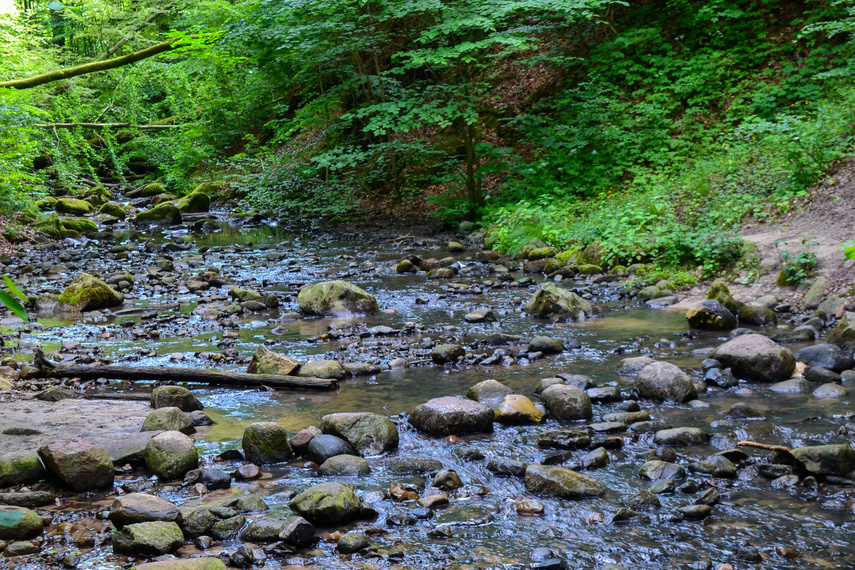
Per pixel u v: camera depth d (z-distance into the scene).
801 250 8.70
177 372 6.16
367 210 18.77
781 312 7.91
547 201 14.15
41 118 24.50
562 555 3.26
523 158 16.59
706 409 5.20
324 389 5.98
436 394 5.75
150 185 26.20
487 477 4.22
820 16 13.70
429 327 8.03
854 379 5.68
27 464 4.21
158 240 16.88
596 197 13.72
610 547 3.32
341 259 13.32
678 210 11.36
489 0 14.41
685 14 15.62
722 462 4.12
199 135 25.30
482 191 16.55
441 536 3.48
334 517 3.61
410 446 4.73
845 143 10.20
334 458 4.34
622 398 5.53
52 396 5.72
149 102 32.09
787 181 10.45
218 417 5.35
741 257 9.32
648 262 10.68
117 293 9.99
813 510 3.63
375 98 18.28
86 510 3.81
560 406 5.16
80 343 7.70
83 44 30.84
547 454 4.37
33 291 10.56
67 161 25.56
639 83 15.88
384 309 9.11
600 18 17.41
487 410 5.03
